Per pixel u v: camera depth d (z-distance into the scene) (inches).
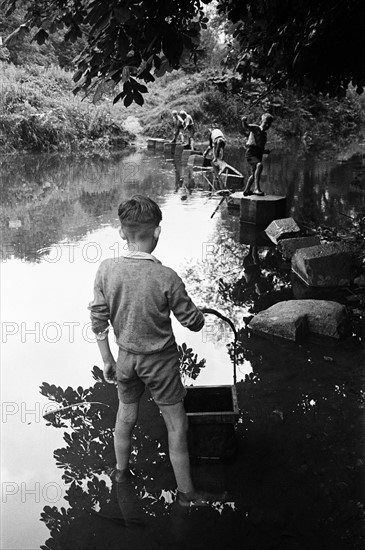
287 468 118.3
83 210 384.5
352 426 133.2
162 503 108.6
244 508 106.6
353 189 462.9
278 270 255.8
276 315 186.9
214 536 99.8
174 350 113.3
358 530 100.3
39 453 125.4
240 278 244.8
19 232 321.7
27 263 261.3
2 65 886.4
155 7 175.6
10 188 473.7
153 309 109.7
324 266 232.8
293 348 175.0
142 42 184.1
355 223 340.2
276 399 145.9
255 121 601.3
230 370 161.6
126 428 115.6
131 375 113.0
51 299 217.0
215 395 127.7
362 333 185.8
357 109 1018.1
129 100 187.9
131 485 114.3
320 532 100.2
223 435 120.7
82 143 808.9
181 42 189.3
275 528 101.2
